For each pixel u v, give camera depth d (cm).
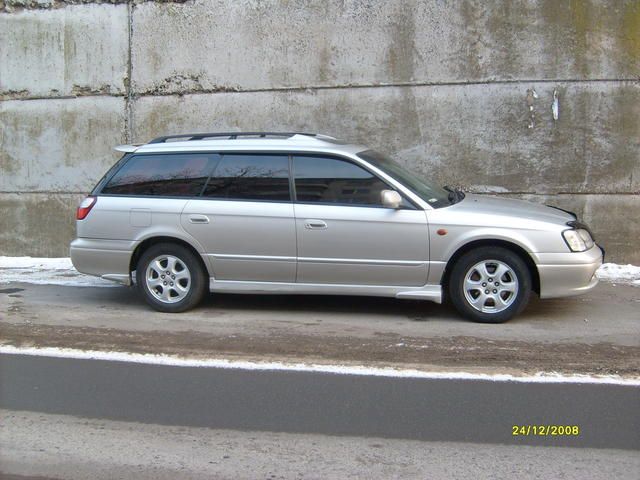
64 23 1029
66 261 1018
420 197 645
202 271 691
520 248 635
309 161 665
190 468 389
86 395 494
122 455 406
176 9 998
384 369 535
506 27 906
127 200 694
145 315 698
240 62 988
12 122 1052
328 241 649
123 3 1012
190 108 1009
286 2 966
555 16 893
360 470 384
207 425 444
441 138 939
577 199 911
